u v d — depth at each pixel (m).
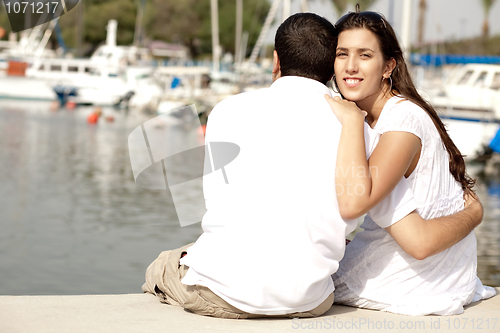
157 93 30.00
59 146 17.36
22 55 32.47
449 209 2.21
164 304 2.17
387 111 2.11
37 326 1.87
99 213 8.72
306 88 1.94
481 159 15.50
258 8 48.53
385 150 1.99
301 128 1.90
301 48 1.95
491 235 7.74
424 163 2.11
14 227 7.79
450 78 16.72
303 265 1.88
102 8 46.28
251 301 1.89
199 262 1.95
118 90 30.69
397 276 2.19
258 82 27.41
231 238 1.90
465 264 2.27
